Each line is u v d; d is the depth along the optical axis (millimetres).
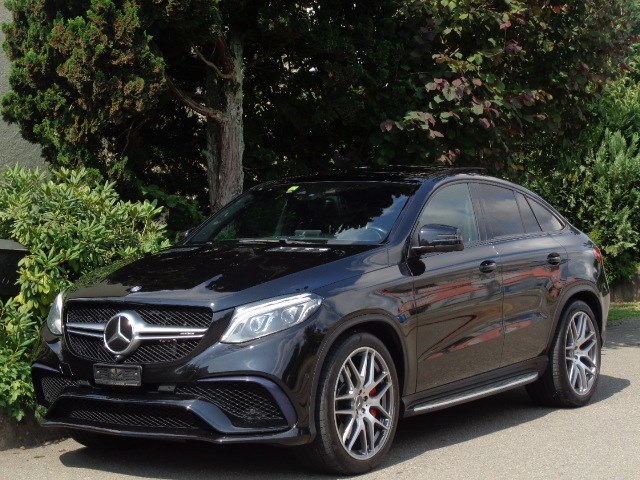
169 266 5930
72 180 7648
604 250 15227
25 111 8508
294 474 5637
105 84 7910
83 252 7137
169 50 9102
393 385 5816
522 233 7359
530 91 9664
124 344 5352
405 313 5887
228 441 5109
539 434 6699
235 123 9195
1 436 6312
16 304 6930
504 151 9891
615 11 10633
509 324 6883
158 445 6438
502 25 9336
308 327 5281
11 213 7117
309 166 10555
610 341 11375
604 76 10641
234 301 5277
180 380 5195
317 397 5344
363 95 9609
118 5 8117
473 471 5703
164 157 9859
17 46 8578
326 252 5934
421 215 6445
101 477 5645
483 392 6605
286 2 8969
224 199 9164
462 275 6426
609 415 7320
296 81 9969
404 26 9836
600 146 15672
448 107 9469
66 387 5648
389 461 5949
